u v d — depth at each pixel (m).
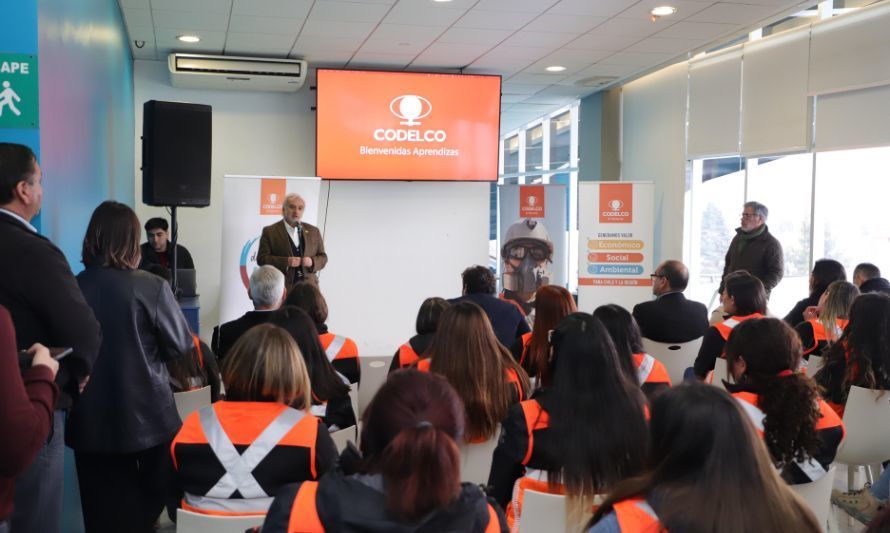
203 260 8.55
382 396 1.27
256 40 7.35
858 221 6.79
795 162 7.48
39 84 2.63
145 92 8.30
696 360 3.98
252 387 1.90
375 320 9.05
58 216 3.10
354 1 5.99
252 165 8.72
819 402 2.30
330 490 1.24
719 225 8.63
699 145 8.64
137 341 2.62
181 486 1.91
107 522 2.71
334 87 8.17
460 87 8.45
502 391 2.65
